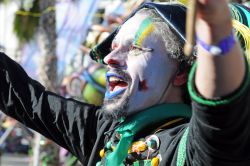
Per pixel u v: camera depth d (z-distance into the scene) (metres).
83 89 9.46
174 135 2.80
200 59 2.06
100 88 9.21
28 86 3.62
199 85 2.09
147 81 2.99
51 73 9.15
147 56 2.99
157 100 3.01
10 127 12.30
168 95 3.04
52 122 3.51
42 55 9.16
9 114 3.67
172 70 3.02
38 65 9.23
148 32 3.01
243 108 2.07
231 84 2.04
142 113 2.99
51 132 3.54
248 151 2.15
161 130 2.94
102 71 9.21
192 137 2.28
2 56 3.68
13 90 3.60
